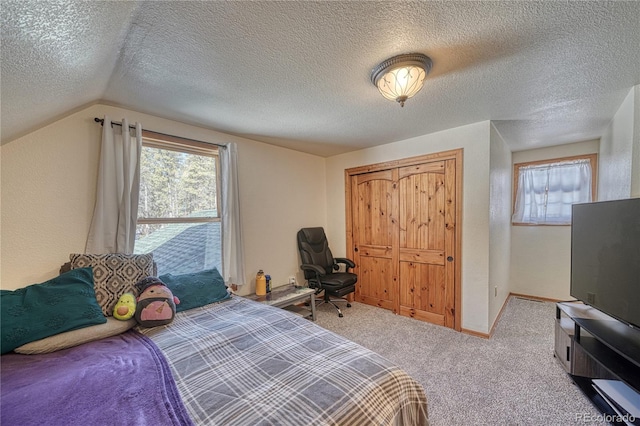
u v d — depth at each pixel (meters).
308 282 3.51
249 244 3.09
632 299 1.53
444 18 1.19
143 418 0.87
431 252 3.05
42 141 1.77
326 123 2.59
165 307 1.73
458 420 1.56
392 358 2.26
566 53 1.47
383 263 3.55
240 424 0.84
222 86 1.80
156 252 2.36
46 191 1.78
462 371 2.04
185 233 2.56
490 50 1.44
